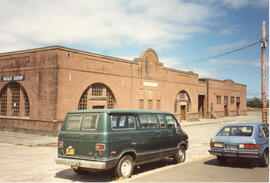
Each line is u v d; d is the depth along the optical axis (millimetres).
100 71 22812
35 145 15430
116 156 7699
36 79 20453
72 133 8148
